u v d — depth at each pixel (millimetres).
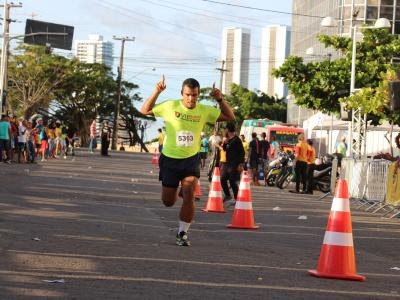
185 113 11312
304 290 8188
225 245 12000
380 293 8297
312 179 29766
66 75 93000
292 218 18016
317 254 11516
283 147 49219
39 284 7652
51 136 46781
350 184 24016
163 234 12922
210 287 8016
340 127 45906
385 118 31031
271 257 10820
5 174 27281
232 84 117250
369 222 18484
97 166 40688
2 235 11148
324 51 85312
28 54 89938
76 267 8797
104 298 7125
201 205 20297
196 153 11445
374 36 43531
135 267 9039
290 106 106188
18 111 88688
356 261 11211
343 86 43219
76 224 13461
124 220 14891
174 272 8852
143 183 28188
